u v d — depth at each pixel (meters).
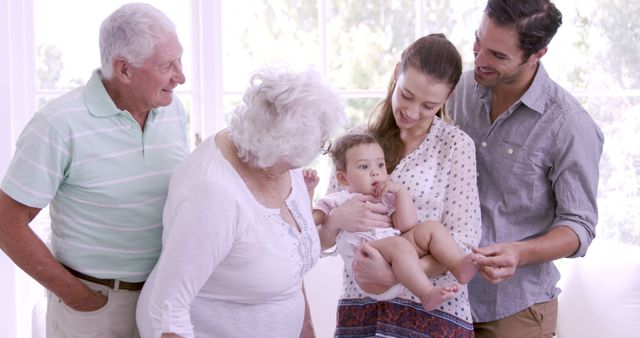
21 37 3.18
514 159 2.41
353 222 2.26
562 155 2.35
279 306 1.99
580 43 3.76
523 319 2.46
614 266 3.11
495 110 2.47
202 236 1.76
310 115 1.78
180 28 3.37
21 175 2.06
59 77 3.29
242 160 1.90
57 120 2.06
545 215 2.44
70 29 3.29
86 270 2.17
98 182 2.12
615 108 3.81
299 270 1.98
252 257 1.87
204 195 1.78
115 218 2.16
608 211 3.85
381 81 3.63
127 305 2.22
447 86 2.15
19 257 2.09
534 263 2.27
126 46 2.05
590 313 3.12
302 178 2.14
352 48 3.59
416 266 2.15
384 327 2.25
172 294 1.77
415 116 2.18
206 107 3.40
